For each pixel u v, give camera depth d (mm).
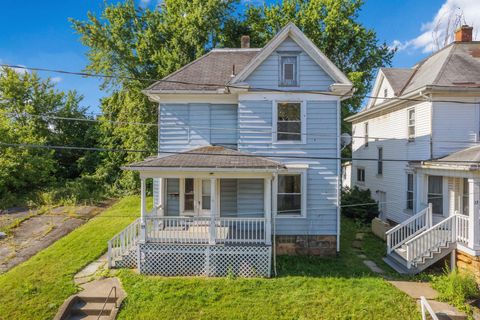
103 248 12438
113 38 23391
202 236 10883
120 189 25188
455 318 8078
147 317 8016
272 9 24328
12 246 12891
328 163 12297
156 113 23875
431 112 13445
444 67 14289
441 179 13445
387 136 17672
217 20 23250
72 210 18844
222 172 10625
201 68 14070
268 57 12227
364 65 27109
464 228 10508
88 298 8781
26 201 20172
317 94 12156
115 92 25219
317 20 24078
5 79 24688
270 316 8070
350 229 16641
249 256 10477
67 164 27719
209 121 13000
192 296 8852
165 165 10523
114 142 26891
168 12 23703
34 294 8898
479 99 13375
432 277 10141
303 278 9992
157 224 12000
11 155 21141
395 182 16641
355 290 9188
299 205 12406
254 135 12320
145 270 10484
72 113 28016
